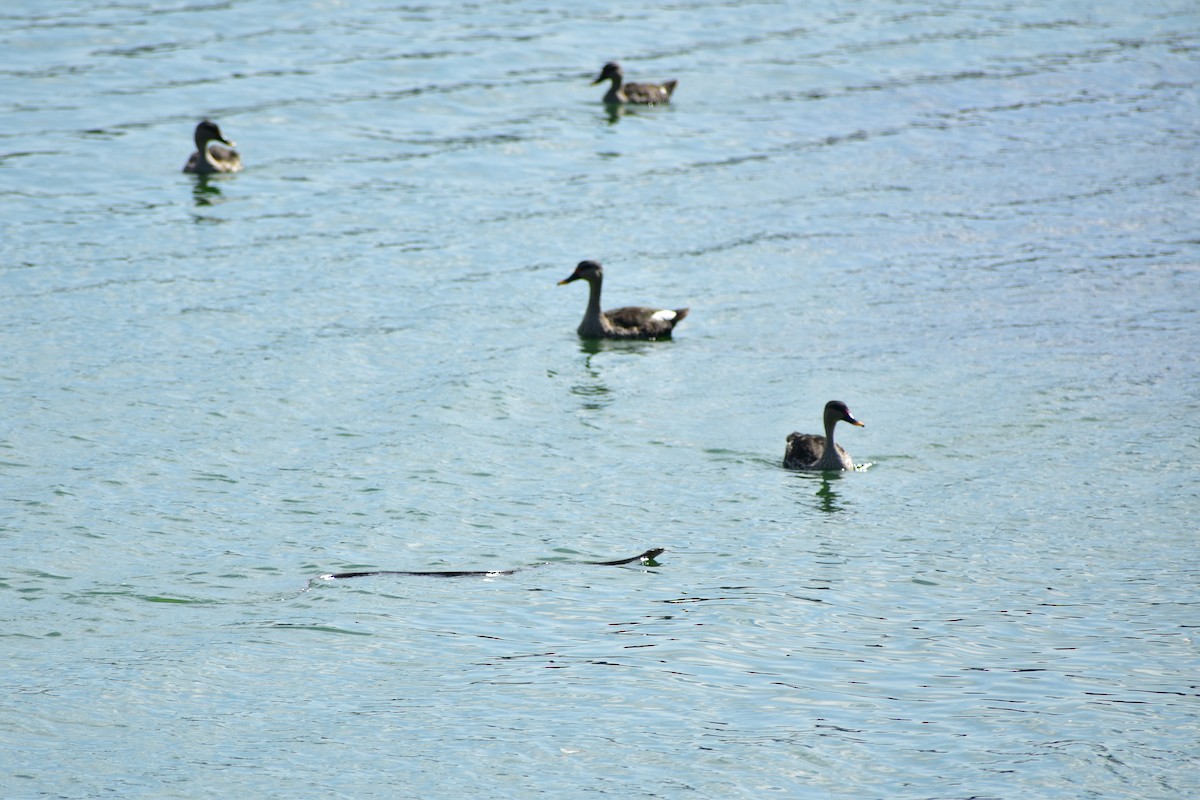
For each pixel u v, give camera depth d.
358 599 18.12
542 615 17.78
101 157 38.00
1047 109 45.50
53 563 18.80
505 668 16.42
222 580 18.56
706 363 27.59
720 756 14.52
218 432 23.39
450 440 23.53
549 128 42.34
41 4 51.06
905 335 28.83
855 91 46.81
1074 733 14.94
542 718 15.28
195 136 37.38
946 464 22.97
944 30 54.41
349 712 15.41
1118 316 29.80
